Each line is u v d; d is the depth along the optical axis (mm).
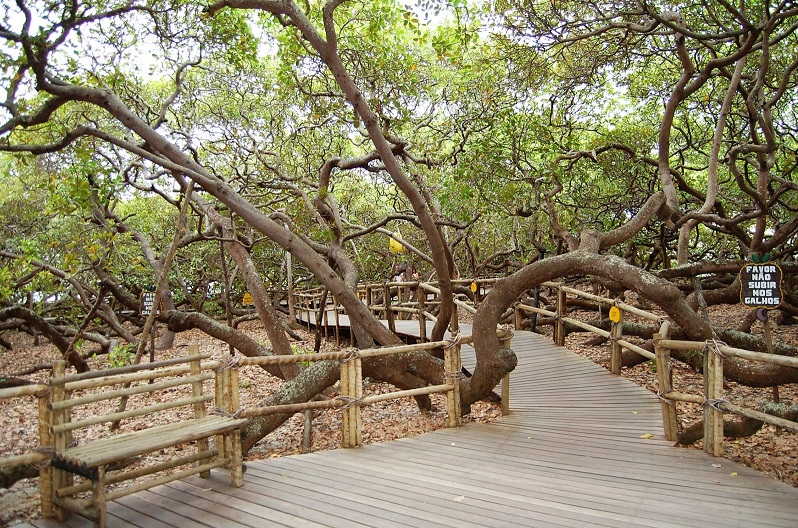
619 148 10453
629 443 5273
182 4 8109
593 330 9258
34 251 8977
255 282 8906
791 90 10891
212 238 8836
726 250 15344
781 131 12523
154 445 3619
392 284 11523
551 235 13969
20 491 4648
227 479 4355
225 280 10844
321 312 12328
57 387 3656
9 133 6562
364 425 7254
